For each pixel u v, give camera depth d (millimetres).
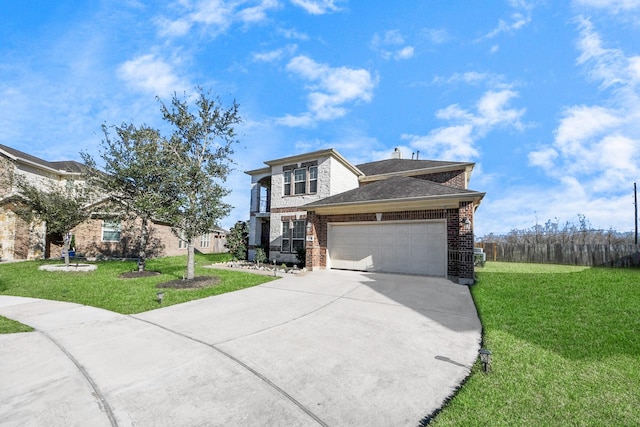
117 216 13969
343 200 12797
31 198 12336
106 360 4105
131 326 5664
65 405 2996
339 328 5539
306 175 16859
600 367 3895
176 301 7680
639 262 14547
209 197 10281
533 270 12922
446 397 3215
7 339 4910
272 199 18047
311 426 2695
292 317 6262
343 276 11445
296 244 16766
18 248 16953
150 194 10672
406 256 11641
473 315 6359
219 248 32906
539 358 4168
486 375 3674
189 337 5055
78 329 5473
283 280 10836
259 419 2793
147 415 2840
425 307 7000
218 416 2836
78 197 12930
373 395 3236
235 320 6062
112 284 9945
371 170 20109
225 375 3680
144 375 3668
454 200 10359
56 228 12609
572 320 5734
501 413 2895
